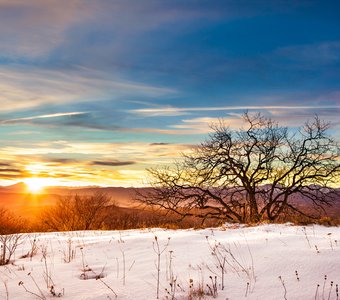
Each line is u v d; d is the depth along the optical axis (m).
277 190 25.69
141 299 4.73
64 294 4.98
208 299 4.69
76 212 31.05
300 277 5.25
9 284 5.53
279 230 10.11
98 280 5.62
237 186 25.88
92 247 8.65
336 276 5.18
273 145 25.84
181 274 5.81
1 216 29.97
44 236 12.09
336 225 10.88
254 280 5.29
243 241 7.97
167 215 25.86
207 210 25.48
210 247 7.55
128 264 6.68
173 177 26.73
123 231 12.99
